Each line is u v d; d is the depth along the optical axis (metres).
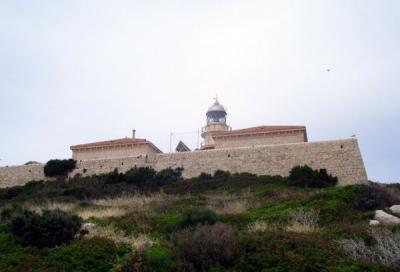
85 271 13.52
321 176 39.69
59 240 16.27
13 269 13.40
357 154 41.59
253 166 44.34
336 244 14.19
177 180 44.94
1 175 52.25
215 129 74.75
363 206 21.81
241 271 13.16
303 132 51.66
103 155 57.41
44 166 50.47
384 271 11.98
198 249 13.91
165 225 18.88
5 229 18.33
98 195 38.47
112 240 15.70
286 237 14.67
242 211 23.36
